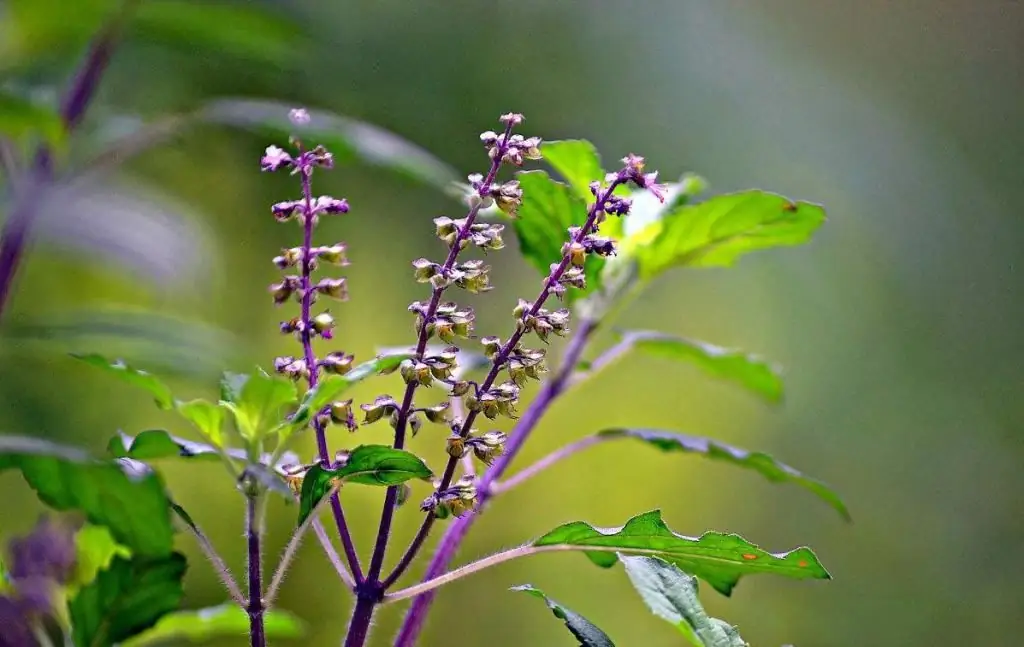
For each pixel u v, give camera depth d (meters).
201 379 0.82
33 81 0.85
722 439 1.70
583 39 1.60
